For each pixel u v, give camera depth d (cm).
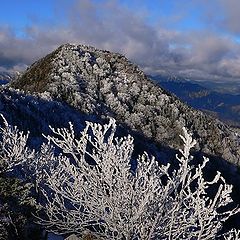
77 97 12431
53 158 1641
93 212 743
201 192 637
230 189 623
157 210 699
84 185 708
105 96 14112
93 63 15512
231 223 4544
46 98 10962
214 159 12675
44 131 8900
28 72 14762
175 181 658
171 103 14950
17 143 1549
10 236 921
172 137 13375
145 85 15375
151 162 680
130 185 667
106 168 672
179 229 679
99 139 686
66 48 15600
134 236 714
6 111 8338
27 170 1581
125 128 12675
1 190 1051
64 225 783
